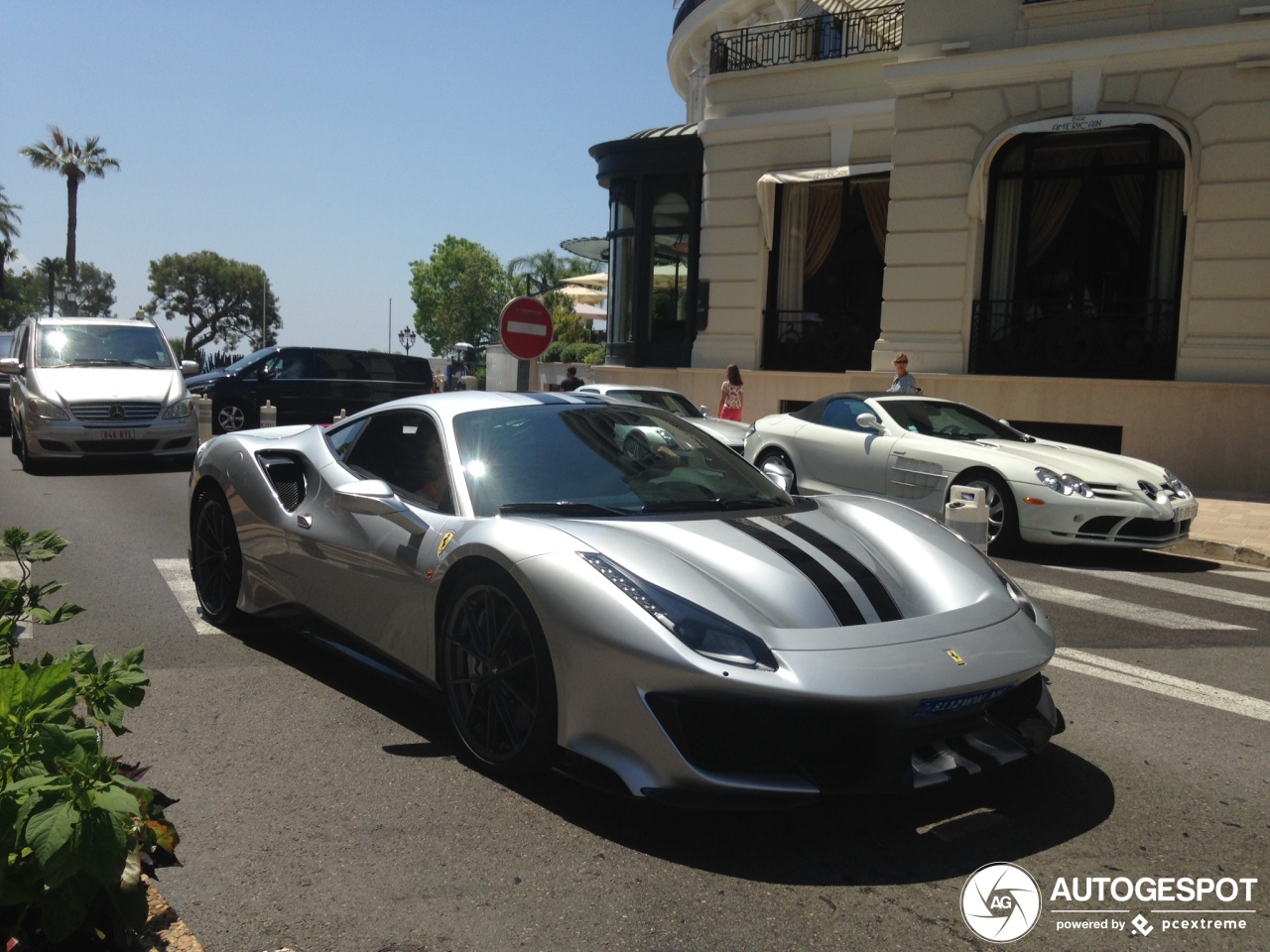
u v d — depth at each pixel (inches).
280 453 204.4
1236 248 516.1
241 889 110.2
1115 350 560.1
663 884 112.4
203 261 3799.2
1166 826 129.6
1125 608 265.0
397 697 173.3
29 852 74.4
